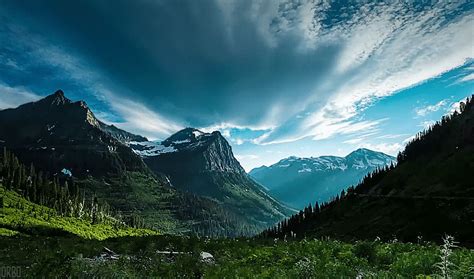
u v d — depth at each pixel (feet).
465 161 548.31
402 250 71.61
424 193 510.99
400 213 463.01
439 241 302.25
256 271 54.70
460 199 410.93
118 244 106.83
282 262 59.77
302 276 46.96
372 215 519.60
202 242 99.96
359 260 58.54
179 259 63.62
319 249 72.69
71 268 48.24
